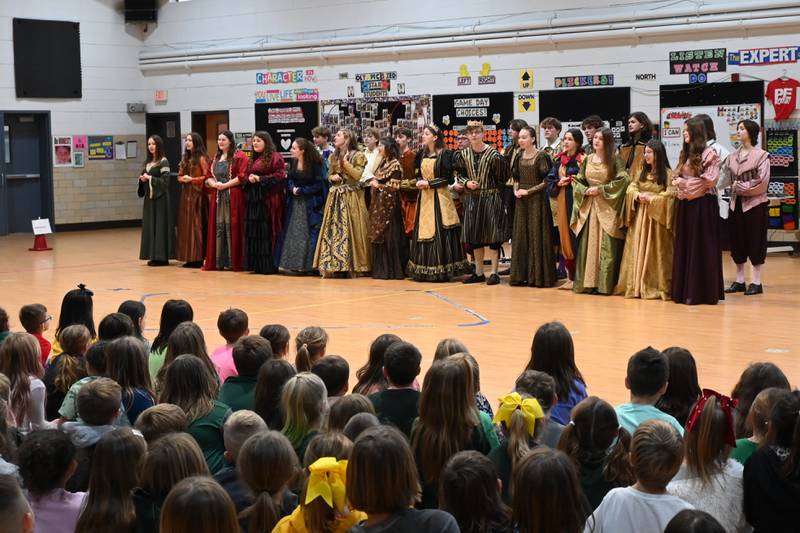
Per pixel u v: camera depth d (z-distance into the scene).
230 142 11.96
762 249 9.18
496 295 9.58
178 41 17.45
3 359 4.38
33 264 12.64
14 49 16.66
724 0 11.92
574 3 13.02
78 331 4.78
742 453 3.30
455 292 9.84
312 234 11.35
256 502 2.74
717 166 8.66
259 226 11.57
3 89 16.61
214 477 3.11
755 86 11.80
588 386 5.95
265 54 16.14
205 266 11.98
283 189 11.56
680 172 8.84
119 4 17.69
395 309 8.83
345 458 2.89
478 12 13.88
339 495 2.54
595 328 7.75
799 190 11.70
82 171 17.56
